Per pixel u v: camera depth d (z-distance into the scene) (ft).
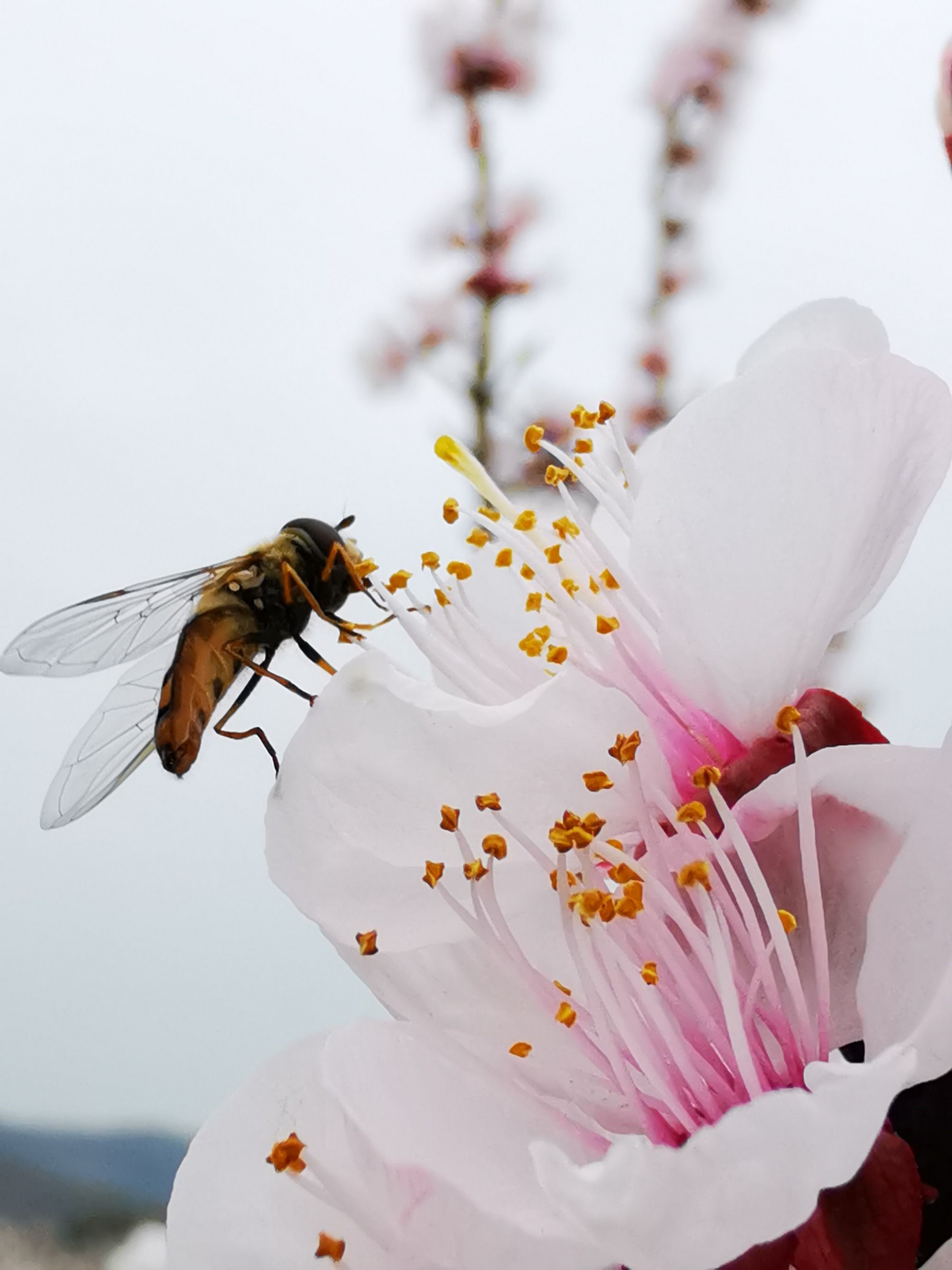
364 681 0.17
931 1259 0.16
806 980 0.17
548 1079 0.17
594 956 0.17
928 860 0.15
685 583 0.17
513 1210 0.16
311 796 0.17
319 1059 0.18
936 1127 0.16
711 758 0.18
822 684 0.40
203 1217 0.17
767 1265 0.15
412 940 0.17
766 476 0.17
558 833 0.16
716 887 0.17
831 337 0.20
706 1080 0.17
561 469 0.20
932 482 0.18
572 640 0.18
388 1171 0.16
